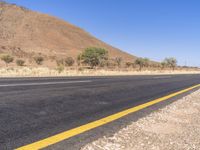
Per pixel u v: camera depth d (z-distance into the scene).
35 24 196.12
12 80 19.33
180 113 9.44
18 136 5.61
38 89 13.77
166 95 14.74
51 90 13.66
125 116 8.35
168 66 116.62
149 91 16.44
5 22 179.12
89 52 75.12
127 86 18.92
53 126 6.58
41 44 169.12
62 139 5.59
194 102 12.45
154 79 30.61
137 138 5.98
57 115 7.83
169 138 6.11
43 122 6.90
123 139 5.85
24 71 34.16
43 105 9.17
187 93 16.39
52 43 180.12
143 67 105.00
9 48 125.62
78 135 5.96
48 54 142.38
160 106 10.80
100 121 7.43
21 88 13.83
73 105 9.62
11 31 169.75
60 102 10.03
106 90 15.39
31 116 7.46
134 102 11.47
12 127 6.24
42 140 5.44
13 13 196.75
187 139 6.07
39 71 35.44
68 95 12.08
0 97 10.36
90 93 13.43
